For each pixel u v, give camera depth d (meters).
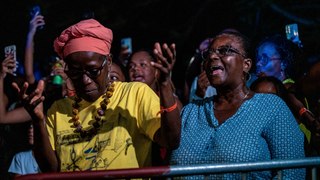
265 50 4.64
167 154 3.39
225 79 3.35
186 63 9.77
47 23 9.55
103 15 11.20
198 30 11.51
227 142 3.17
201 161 3.19
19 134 5.16
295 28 5.21
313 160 2.85
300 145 3.26
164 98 2.75
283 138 3.20
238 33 3.47
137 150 3.02
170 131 2.80
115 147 2.97
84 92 3.06
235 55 3.36
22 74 7.12
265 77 4.23
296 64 4.67
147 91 3.03
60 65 5.33
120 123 3.01
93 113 3.07
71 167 3.01
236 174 3.12
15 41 9.68
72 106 3.13
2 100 4.78
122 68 4.98
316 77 4.25
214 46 3.40
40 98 2.84
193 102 3.50
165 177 2.64
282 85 4.18
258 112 3.26
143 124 2.98
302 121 4.05
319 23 11.45
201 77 5.07
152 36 11.83
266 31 11.45
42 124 2.91
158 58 2.70
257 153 3.14
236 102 3.36
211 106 3.38
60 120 3.12
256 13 11.55
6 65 4.93
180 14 12.14
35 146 2.97
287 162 2.81
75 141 3.04
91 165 2.96
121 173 2.59
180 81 9.62
